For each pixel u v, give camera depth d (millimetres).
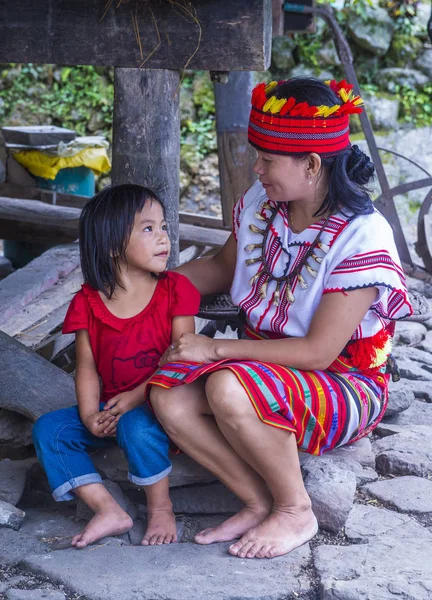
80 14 3090
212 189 8969
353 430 2529
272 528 2387
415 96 8875
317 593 2197
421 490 2736
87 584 2219
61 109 9250
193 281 2811
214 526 2604
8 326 4047
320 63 9062
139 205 2453
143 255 2457
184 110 9016
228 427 2289
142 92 3172
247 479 2443
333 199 2361
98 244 2465
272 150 2332
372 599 2117
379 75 8977
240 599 2160
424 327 4617
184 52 3051
